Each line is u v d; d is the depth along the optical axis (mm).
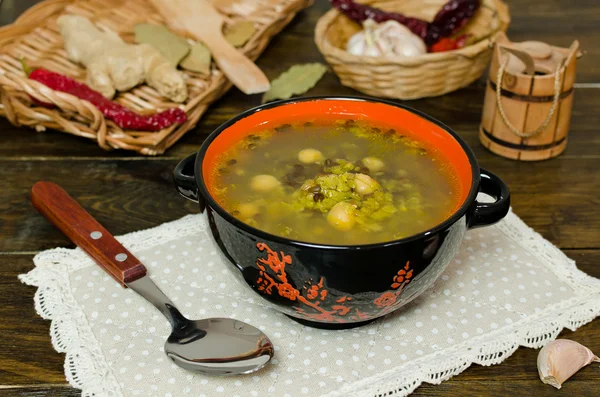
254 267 651
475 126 920
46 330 706
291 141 735
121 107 870
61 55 966
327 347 687
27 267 757
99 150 889
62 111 884
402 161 718
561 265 747
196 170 670
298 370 672
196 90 926
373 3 1040
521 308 714
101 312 708
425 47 981
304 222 668
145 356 679
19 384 671
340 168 707
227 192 691
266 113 742
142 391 659
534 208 821
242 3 1044
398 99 950
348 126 748
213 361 663
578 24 1077
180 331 682
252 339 674
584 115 937
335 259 625
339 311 658
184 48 945
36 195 778
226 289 729
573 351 675
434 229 635
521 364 686
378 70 921
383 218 671
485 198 808
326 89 963
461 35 1010
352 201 680
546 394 668
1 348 693
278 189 694
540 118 852
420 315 708
